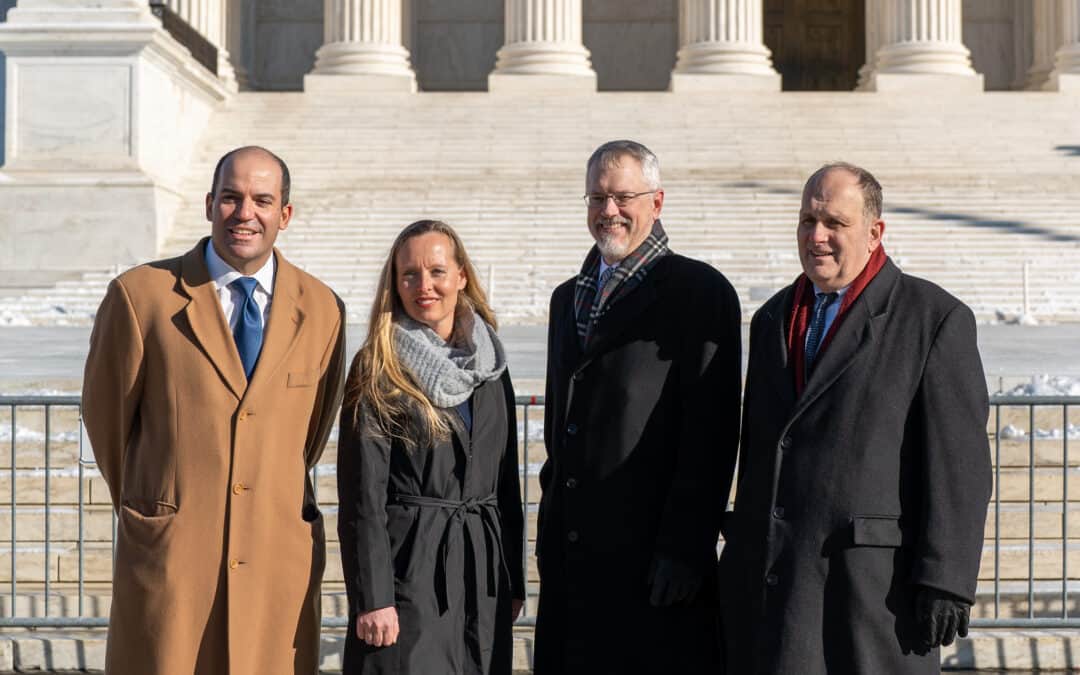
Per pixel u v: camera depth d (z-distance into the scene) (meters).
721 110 29.98
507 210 24.95
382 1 33.09
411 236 4.68
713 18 32.34
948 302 4.41
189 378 4.34
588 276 5.07
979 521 4.20
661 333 4.85
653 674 4.79
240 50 38.44
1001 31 41.03
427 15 41.34
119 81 25.25
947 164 27.20
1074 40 33.03
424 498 4.60
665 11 41.47
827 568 4.27
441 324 4.75
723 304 4.87
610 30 41.50
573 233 24.14
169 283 4.45
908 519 4.30
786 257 22.86
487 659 4.63
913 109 29.86
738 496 4.57
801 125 29.14
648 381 4.82
